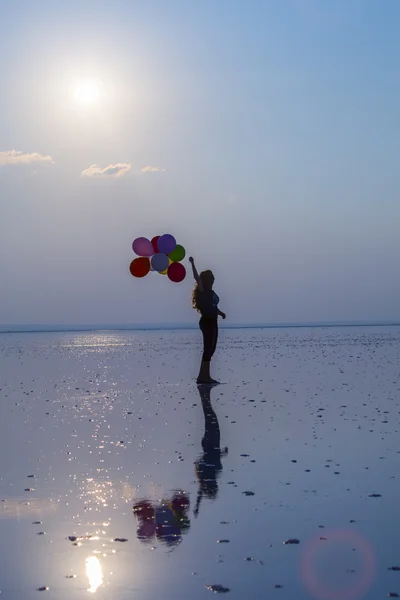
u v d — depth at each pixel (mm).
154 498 6363
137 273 15312
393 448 8469
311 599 4094
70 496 6473
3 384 17406
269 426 10227
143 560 4754
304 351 31750
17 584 4371
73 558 4812
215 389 15352
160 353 32594
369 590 4207
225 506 6047
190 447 8789
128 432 9969
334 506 5984
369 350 32062
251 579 4395
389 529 5336
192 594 4184
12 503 6258
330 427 10039
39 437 9648
